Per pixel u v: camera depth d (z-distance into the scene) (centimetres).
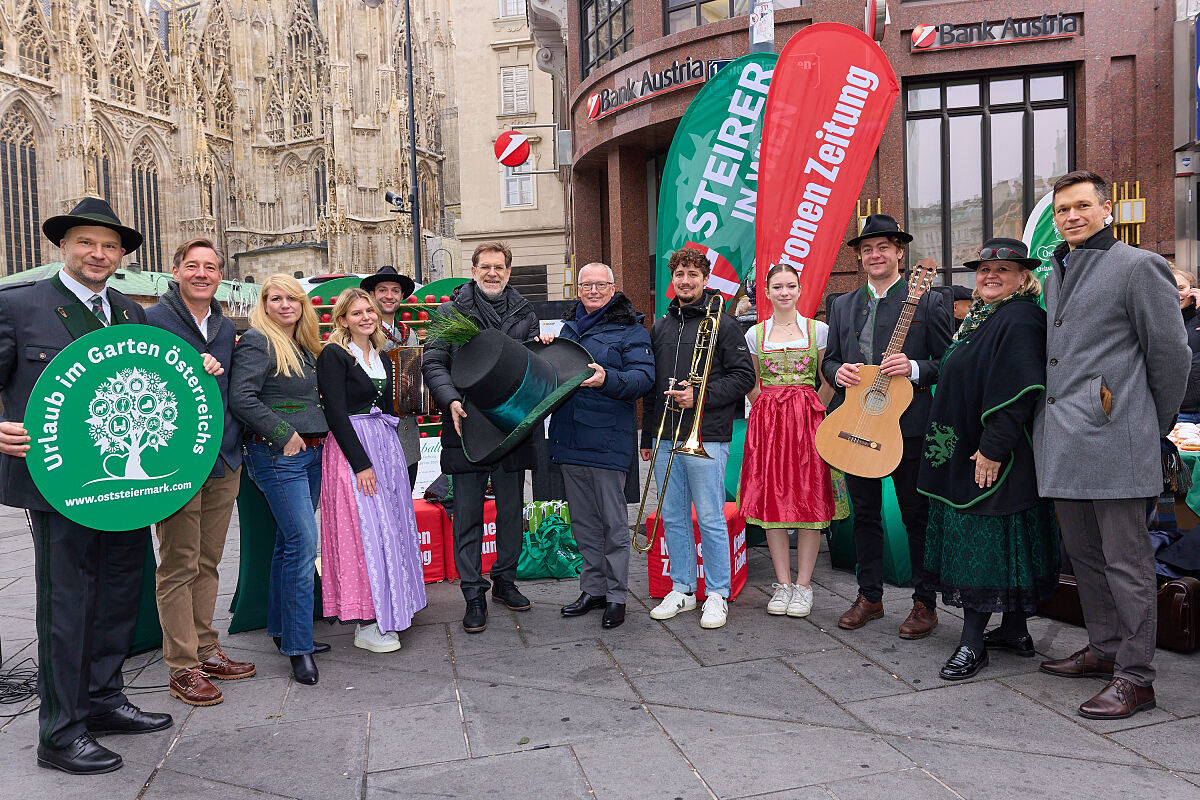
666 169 661
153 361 297
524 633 423
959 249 995
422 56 5456
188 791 266
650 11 1122
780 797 250
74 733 286
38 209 4672
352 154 5200
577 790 258
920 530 403
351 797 258
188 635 344
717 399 418
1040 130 975
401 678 364
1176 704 313
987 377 334
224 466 352
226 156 5584
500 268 443
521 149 1471
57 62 4700
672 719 310
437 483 555
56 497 272
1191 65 896
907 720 305
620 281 1260
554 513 555
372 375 423
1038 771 263
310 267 5200
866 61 586
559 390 384
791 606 438
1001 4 941
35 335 282
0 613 478
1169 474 341
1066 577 414
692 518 468
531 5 1822
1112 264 304
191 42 5406
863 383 402
